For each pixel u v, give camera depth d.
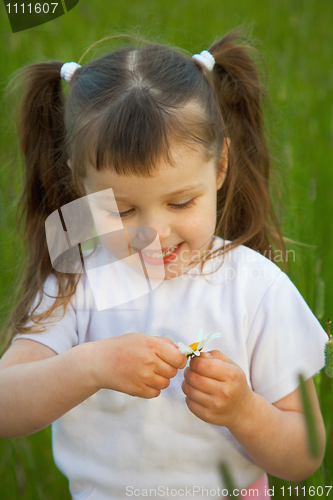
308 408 0.72
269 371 0.87
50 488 1.06
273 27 1.83
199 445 0.88
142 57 0.90
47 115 0.96
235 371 0.82
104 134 0.83
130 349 0.82
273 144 1.05
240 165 0.97
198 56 0.93
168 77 0.88
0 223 1.13
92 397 0.90
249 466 0.89
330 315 1.03
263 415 0.84
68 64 0.94
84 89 0.89
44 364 0.85
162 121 0.83
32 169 0.97
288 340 0.87
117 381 0.82
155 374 0.81
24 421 0.84
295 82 1.57
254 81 0.97
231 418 0.83
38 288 0.93
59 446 0.92
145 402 0.88
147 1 1.92
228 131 0.97
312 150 1.28
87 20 1.73
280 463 0.86
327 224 1.15
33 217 0.98
